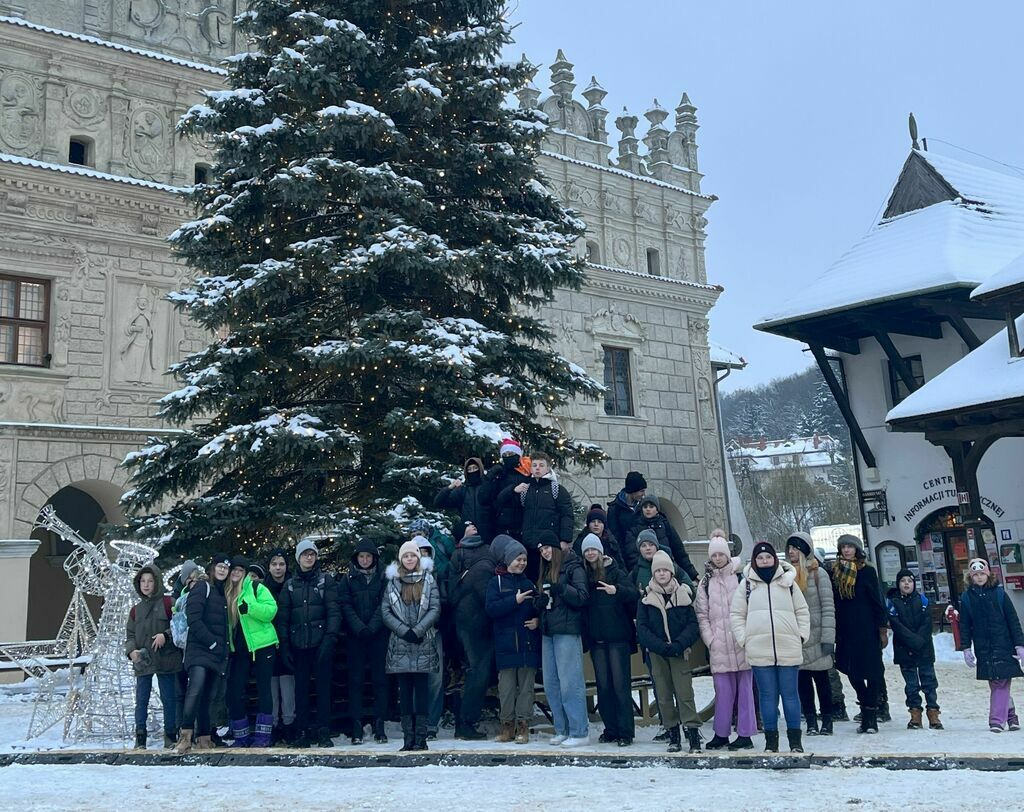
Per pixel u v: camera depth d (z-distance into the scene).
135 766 8.86
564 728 9.24
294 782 7.61
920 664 10.47
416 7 15.37
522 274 14.27
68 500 28.31
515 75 15.19
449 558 10.70
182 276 24.19
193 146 25.00
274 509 12.53
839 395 27.38
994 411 19.50
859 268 26.88
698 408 33.44
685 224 34.75
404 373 13.42
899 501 26.58
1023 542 23.77
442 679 10.30
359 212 14.00
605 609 9.15
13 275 22.11
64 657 13.69
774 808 6.05
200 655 9.40
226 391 13.29
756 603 8.38
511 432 13.83
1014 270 20.16
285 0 14.80
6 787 7.73
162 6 25.11
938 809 5.93
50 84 23.12
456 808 6.29
